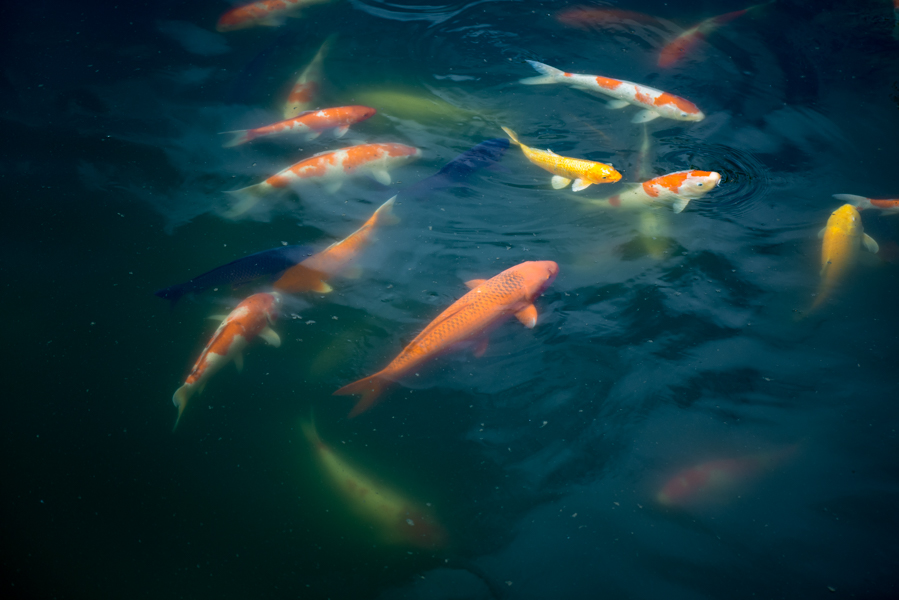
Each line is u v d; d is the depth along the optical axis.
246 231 3.81
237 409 3.05
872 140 4.45
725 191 4.05
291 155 4.34
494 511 2.71
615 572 2.51
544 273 3.31
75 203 3.98
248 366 3.19
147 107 4.74
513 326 3.33
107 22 5.66
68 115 4.62
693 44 5.38
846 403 2.99
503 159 4.29
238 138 4.41
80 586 2.53
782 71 5.12
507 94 5.00
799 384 3.08
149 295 3.50
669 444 2.90
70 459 2.90
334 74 5.15
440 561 2.57
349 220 3.88
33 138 4.41
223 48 5.43
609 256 3.67
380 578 2.52
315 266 3.50
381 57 5.38
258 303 3.24
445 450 2.91
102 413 3.04
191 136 4.50
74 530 2.68
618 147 4.43
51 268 3.62
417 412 3.04
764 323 3.33
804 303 3.40
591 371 3.16
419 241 3.74
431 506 2.73
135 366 3.21
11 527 2.69
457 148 4.47
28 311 3.43
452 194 4.03
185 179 4.16
